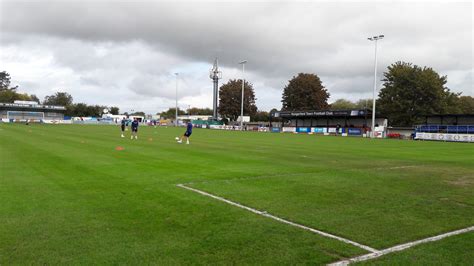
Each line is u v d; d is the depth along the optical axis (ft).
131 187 30.04
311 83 288.51
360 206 24.73
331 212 22.98
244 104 343.26
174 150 66.13
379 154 68.80
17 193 26.99
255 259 15.11
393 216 22.30
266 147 80.33
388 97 216.54
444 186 33.09
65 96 510.99
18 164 42.73
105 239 17.17
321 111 216.13
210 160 51.24
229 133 171.83
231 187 30.89
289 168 44.14
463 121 170.71
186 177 35.73
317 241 17.48
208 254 15.53
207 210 22.89
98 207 23.18
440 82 208.74
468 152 79.41
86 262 14.52
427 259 15.52
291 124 259.60
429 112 203.51
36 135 104.58
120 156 53.52
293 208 23.88
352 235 18.52
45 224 19.39
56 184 30.81
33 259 14.76
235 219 20.97
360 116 208.85
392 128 186.29
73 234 17.83
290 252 15.98
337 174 39.73
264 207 23.98
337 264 14.83
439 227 20.17
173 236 17.75
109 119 365.20
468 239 18.24
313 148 81.56
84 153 56.44
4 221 19.81
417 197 28.02
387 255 15.90
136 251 15.74
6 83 493.36
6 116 332.60
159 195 27.09
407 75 207.92
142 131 165.78
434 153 74.43
